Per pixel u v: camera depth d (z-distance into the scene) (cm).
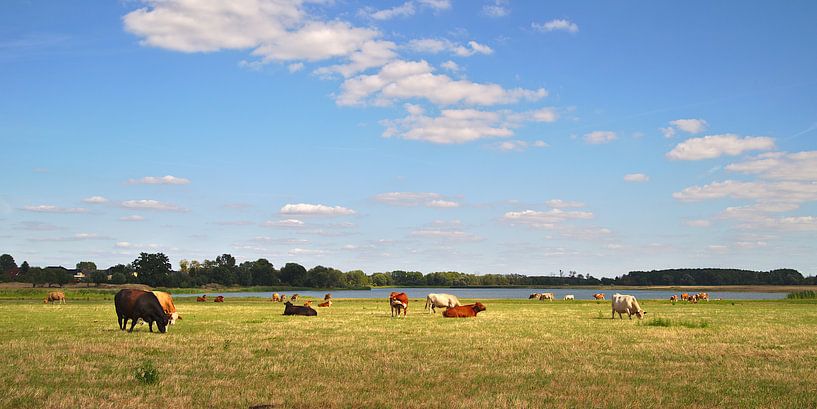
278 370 1550
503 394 1267
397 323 3094
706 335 2444
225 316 3794
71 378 1420
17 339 2188
